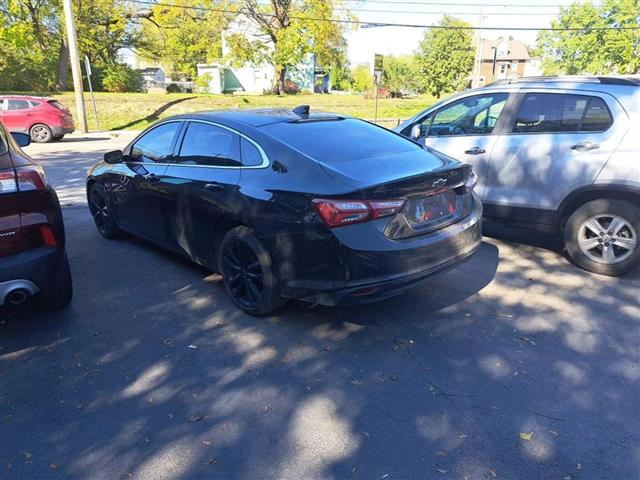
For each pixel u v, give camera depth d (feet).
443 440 8.97
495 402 10.00
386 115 93.20
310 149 12.67
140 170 16.94
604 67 161.27
